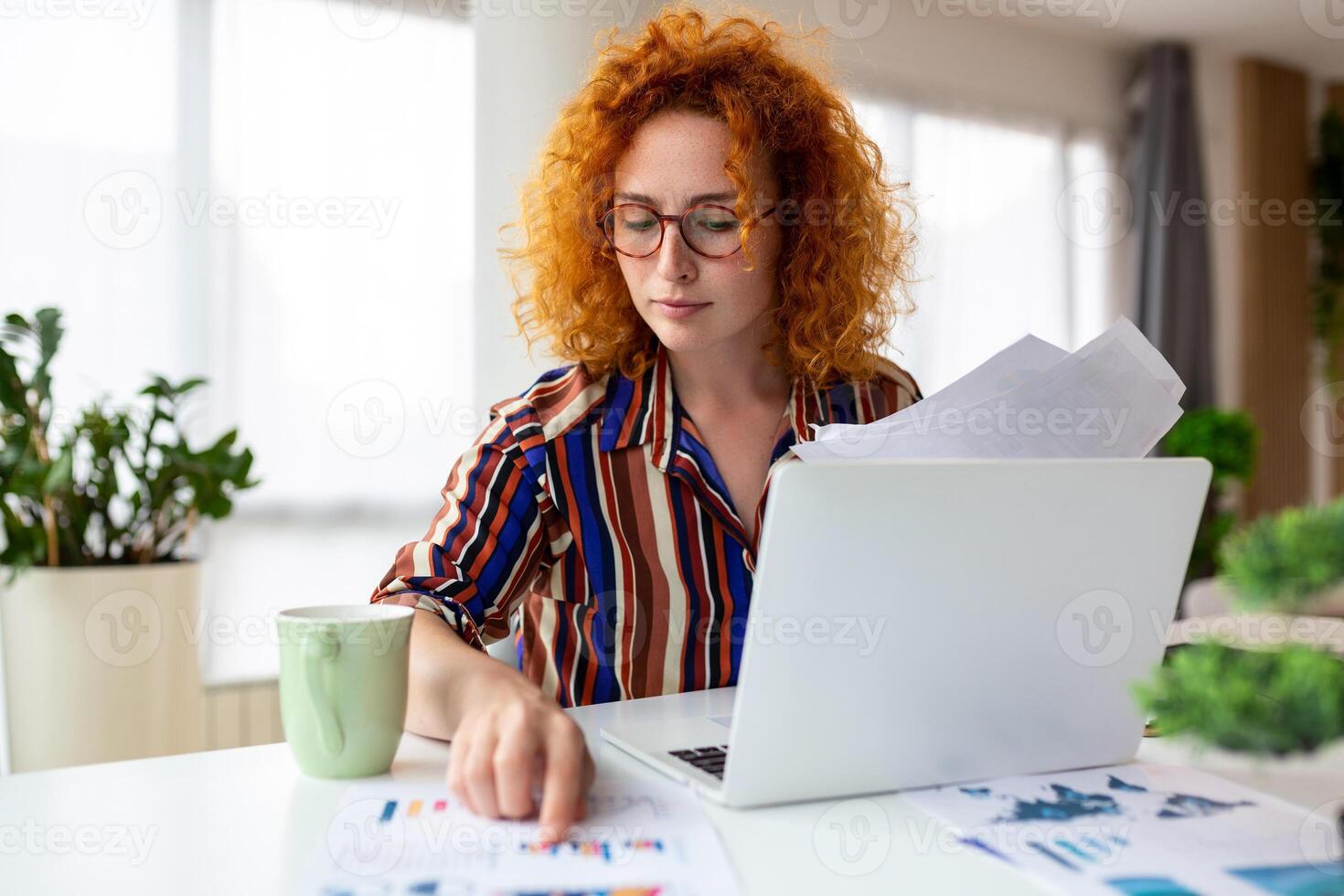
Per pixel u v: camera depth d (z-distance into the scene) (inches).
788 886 20.8
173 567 84.9
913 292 148.2
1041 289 163.9
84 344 98.1
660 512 42.7
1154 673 17.1
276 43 105.3
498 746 24.8
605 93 42.4
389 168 109.9
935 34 153.3
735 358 44.0
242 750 30.9
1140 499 26.6
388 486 110.1
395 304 110.3
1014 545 25.4
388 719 27.8
